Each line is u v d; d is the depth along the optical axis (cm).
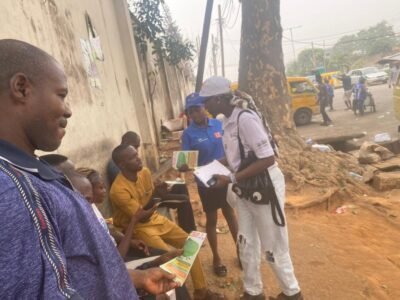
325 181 700
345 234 515
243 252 328
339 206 639
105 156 517
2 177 91
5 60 105
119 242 304
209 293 344
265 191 301
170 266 198
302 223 555
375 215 589
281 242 310
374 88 2864
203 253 452
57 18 438
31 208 92
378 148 849
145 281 174
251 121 292
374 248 475
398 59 1711
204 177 304
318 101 1683
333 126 1569
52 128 112
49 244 93
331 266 423
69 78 441
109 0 771
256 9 907
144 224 340
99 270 111
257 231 325
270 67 917
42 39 382
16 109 106
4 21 306
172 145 1203
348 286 381
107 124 561
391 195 683
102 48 628
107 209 488
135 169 342
